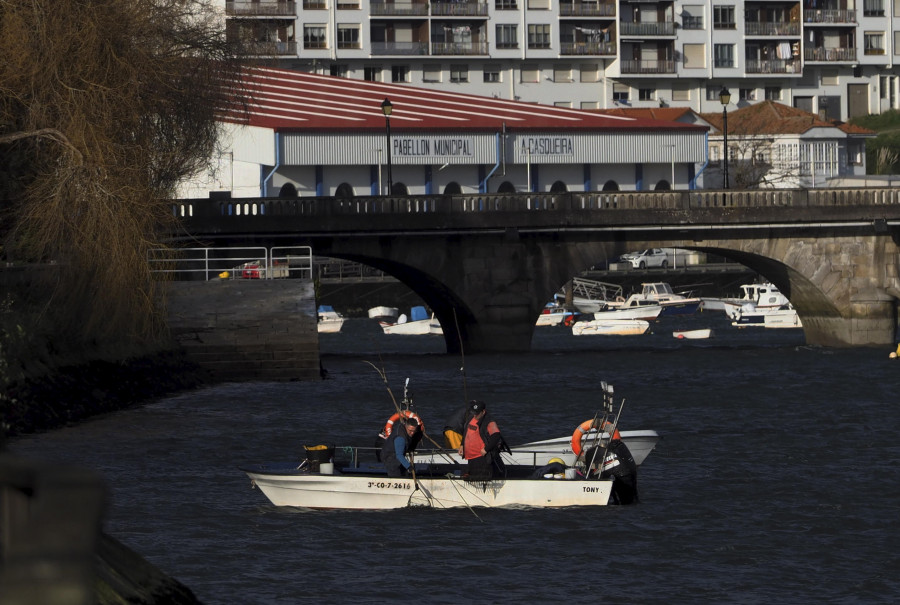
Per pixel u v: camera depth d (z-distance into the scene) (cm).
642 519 5581
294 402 10881
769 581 4441
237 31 13150
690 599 4153
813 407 10750
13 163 9650
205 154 12556
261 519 5534
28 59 9288
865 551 4956
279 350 13275
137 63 10262
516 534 5216
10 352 8662
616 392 12138
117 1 10144
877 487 6538
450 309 18450
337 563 4656
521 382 13238
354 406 10588
